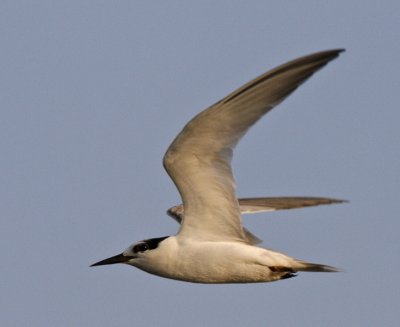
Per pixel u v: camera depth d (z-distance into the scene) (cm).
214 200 1561
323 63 1443
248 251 1559
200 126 1498
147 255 1612
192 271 1584
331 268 1552
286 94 1466
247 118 1503
